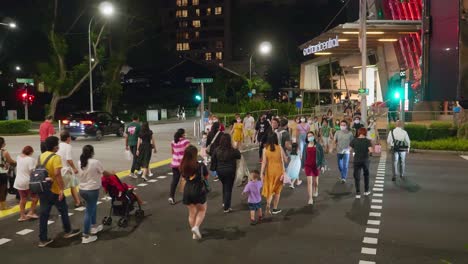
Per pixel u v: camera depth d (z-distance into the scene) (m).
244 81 62.59
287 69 69.19
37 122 46.44
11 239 7.46
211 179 13.05
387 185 12.19
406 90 22.45
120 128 28.27
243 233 7.70
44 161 7.14
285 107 40.09
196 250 6.81
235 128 18.92
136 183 12.50
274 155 8.95
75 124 25.39
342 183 12.50
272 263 6.22
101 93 52.00
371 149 10.73
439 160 17.27
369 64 41.16
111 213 8.23
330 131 19.38
